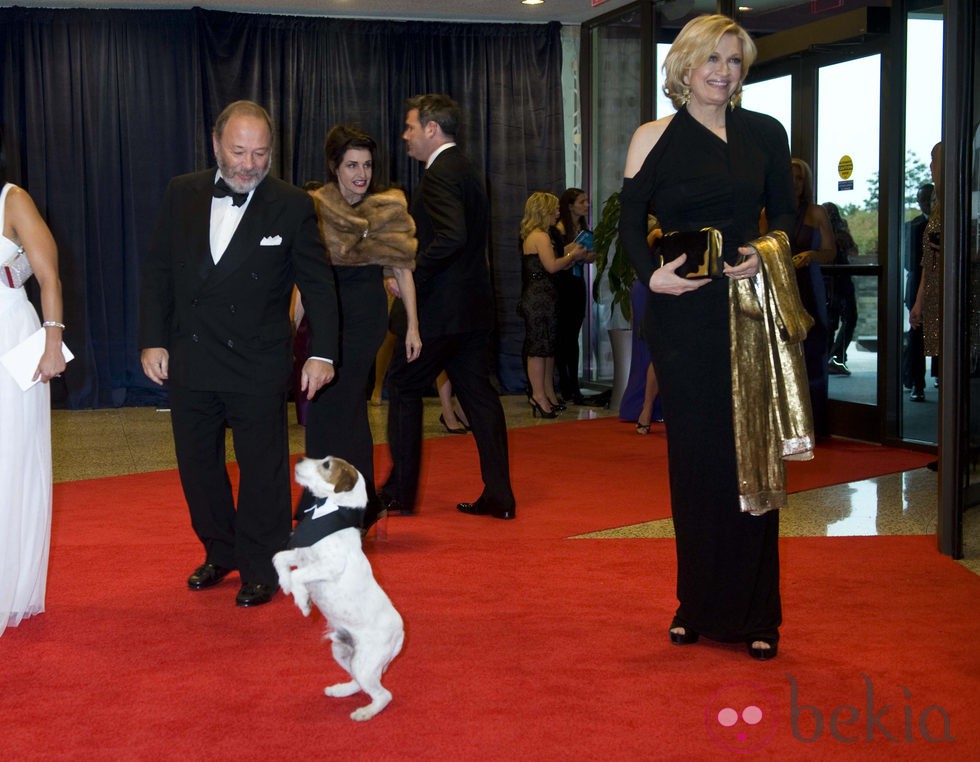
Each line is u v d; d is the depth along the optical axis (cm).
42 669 290
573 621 332
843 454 661
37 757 236
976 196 436
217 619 335
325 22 939
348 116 948
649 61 906
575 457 648
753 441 291
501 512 481
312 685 279
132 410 905
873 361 709
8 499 318
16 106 891
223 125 336
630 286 820
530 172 989
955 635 318
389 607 257
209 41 909
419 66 962
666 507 507
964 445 407
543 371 839
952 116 400
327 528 251
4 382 318
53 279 327
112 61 902
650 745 241
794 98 759
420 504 514
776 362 294
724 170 300
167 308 362
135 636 318
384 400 928
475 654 301
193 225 350
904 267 681
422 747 240
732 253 303
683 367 301
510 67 977
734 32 294
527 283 835
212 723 254
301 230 354
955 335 402
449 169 450
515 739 244
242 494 354
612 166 992
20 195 327
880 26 670
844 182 720
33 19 888
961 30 396
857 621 331
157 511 502
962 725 253
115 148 907
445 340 463
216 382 347
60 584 376
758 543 298
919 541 436
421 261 444
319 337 357
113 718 257
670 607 347
